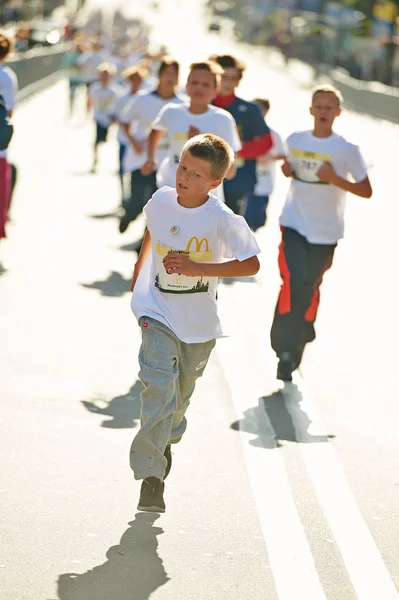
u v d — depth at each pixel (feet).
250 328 60.85
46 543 31.68
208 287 33.50
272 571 30.60
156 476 32.53
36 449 39.65
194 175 32.14
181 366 34.27
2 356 51.67
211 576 30.12
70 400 45.85
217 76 54.95
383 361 55.31
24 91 240.32
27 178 121.29
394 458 40.93
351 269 82.07
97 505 34.86
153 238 33.63
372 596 29.37
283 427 43.91
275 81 430.61
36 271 72.18
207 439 41.86
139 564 30.60
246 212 83.10
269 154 74.28
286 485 37.47
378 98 292.20
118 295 66.59
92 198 108.47
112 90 127.34
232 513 34.78
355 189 48.57
